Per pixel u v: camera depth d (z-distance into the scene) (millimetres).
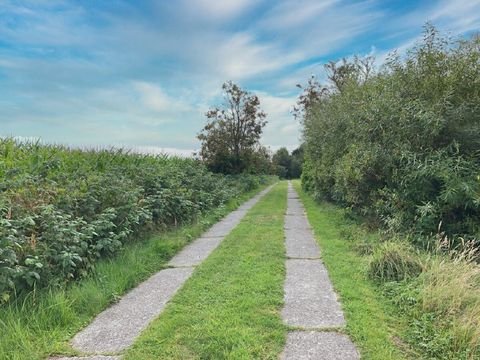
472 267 3986
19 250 3842
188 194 9578
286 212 11953
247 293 4145
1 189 4930
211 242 7238
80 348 2992
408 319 3416
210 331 3189
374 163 6977
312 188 16953
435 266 4066
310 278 4762
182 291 4289
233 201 13820
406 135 6449
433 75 6387
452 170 5465
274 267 5199
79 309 3723
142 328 3365
